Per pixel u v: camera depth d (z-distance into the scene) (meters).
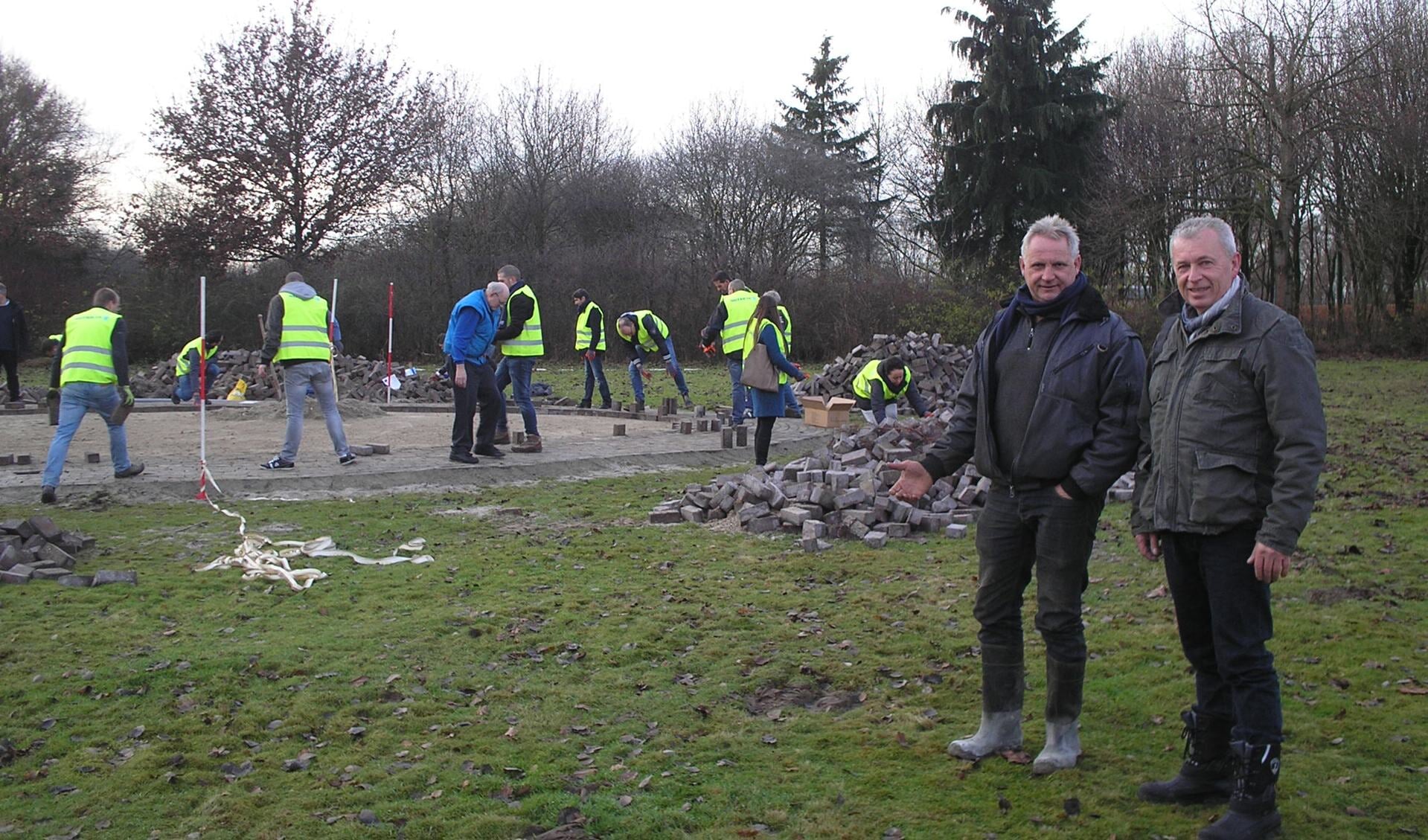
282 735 4.95
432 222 39.09
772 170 43.16
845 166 45.97
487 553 8.41
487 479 11.95
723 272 16.45
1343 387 23.19
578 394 24.12
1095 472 4.11
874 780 4.35
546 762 4.61
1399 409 18.47
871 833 3.93
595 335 19.55
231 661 5.83
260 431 15.94
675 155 44.62
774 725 4.98
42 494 10.23
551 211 44.03
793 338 36.12
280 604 6.98
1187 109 34.03
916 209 49.03
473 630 6.34
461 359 12.39
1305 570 7.32
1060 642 4.34
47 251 34.69
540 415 18.98
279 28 35.78
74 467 12.41
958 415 4.64
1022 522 4.38
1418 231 32.06
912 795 4.21
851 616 6.59
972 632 6.22
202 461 10.73
